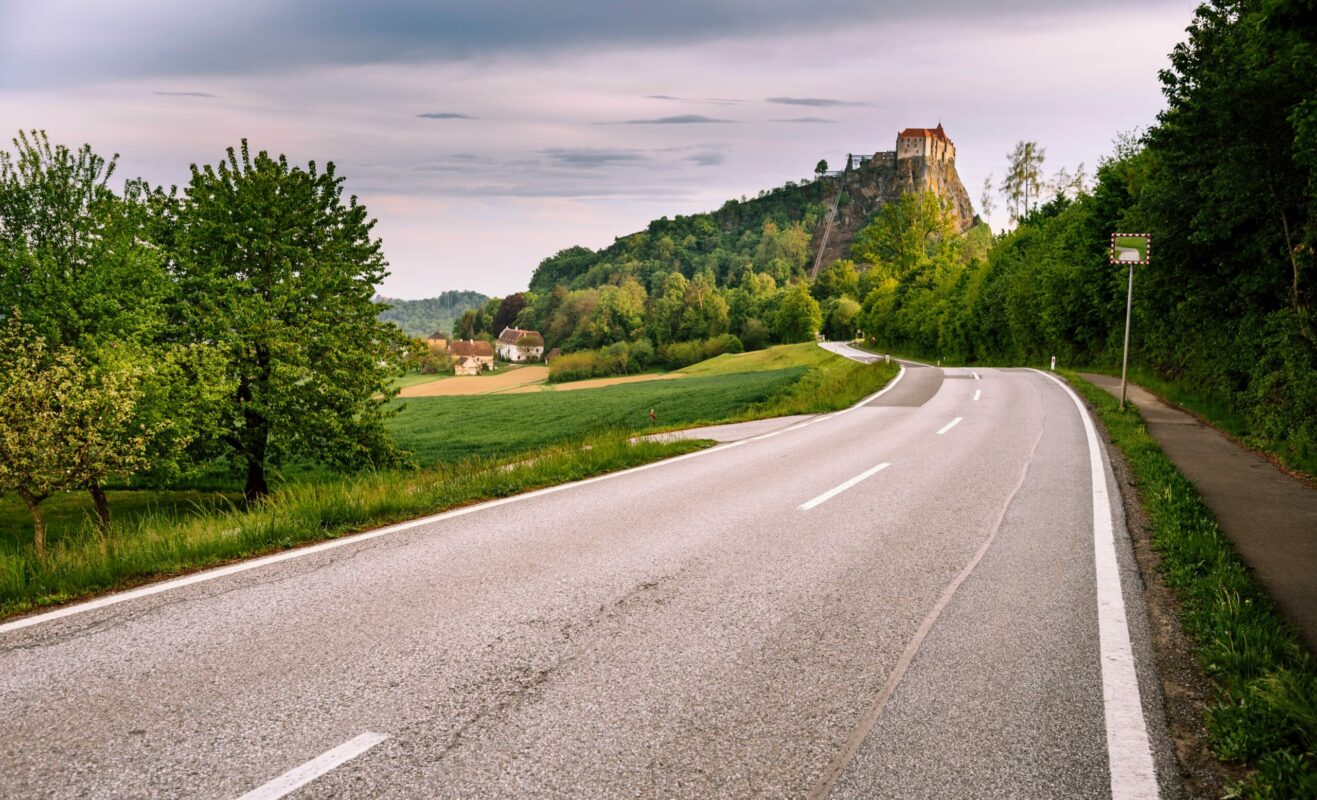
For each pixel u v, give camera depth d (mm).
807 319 137750
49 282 16391
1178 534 7102
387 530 7898
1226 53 16938
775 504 9141
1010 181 78875
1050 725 3789
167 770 3340
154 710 3895
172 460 16641
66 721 3773
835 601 5629
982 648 4742
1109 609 5453
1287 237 16234
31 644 4770
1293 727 3561
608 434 16547
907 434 15820
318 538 7574
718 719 3840
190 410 16938
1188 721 3861
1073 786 3277
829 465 12070
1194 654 4688
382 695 4082
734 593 5809
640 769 3379
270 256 20719
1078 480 10547
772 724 3793
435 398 66438
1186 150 17938
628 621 5211
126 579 6227
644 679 4301
